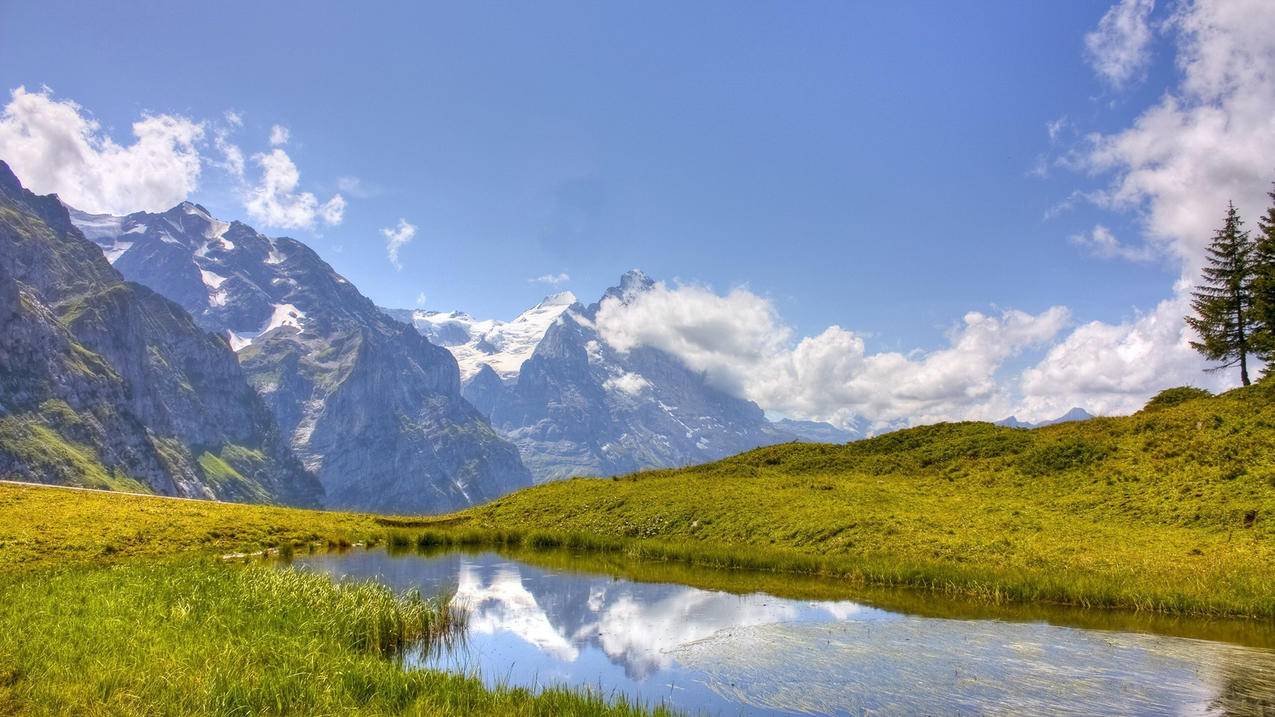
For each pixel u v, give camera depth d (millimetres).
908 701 19672
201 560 37531
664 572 45281
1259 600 29328
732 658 24656
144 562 35562
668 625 30562
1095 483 54688
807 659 24188
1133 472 54000
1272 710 18344
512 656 25953
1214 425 58562
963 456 71000
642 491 72750
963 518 50500
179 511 57406
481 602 35781
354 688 17391
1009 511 51531
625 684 22234
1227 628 27734
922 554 43719
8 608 22359
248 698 15391
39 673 15961
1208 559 36000
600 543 57188
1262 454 49750
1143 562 36844
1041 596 33719
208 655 18531
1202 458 52219
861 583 39969
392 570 45750
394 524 74188
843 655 24578
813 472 76750
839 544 48188
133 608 23188
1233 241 86500
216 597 26062
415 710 16109
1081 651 24484
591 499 73562
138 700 14664
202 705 14820
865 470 73875
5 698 14375
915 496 60344
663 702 18750
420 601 30125
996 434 74375
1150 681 21016
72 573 30141
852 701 19844
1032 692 20141
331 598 27875
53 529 43438
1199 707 18688
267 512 67062
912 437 81500
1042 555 40250
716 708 19672
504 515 76062
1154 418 64688
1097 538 42594
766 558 46125
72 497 57406
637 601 35906
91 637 19234
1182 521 43531
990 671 22312
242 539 51750
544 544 59656
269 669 17828
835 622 30047
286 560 47281
